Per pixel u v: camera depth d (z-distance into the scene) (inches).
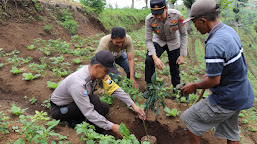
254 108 175.3
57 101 107.3
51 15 291.4
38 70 172.9
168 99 155.2
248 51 1144.8
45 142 88.3
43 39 252.2
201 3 79.0
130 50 141.9
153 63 145.3
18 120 112.5
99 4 381.7
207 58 76.2
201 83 82.4
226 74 79.7
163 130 128.6
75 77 98.6
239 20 1437.0
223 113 85.0
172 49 145.6
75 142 99.3
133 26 495.2
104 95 141.8
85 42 287.4
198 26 84.0
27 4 265.6
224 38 75.6
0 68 173.8
